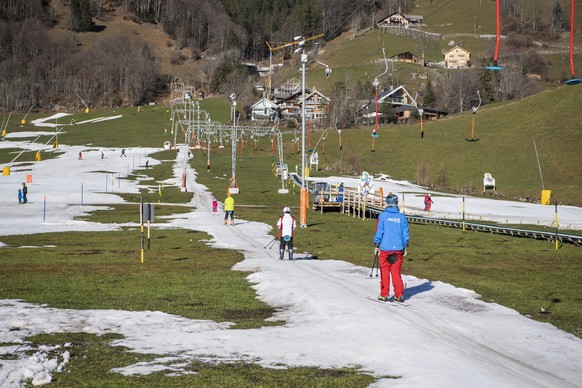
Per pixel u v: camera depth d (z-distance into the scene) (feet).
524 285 67.15
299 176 321.73
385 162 401.70
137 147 497.46
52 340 38.40
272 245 106.32
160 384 29.68
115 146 508.53
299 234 128.88
